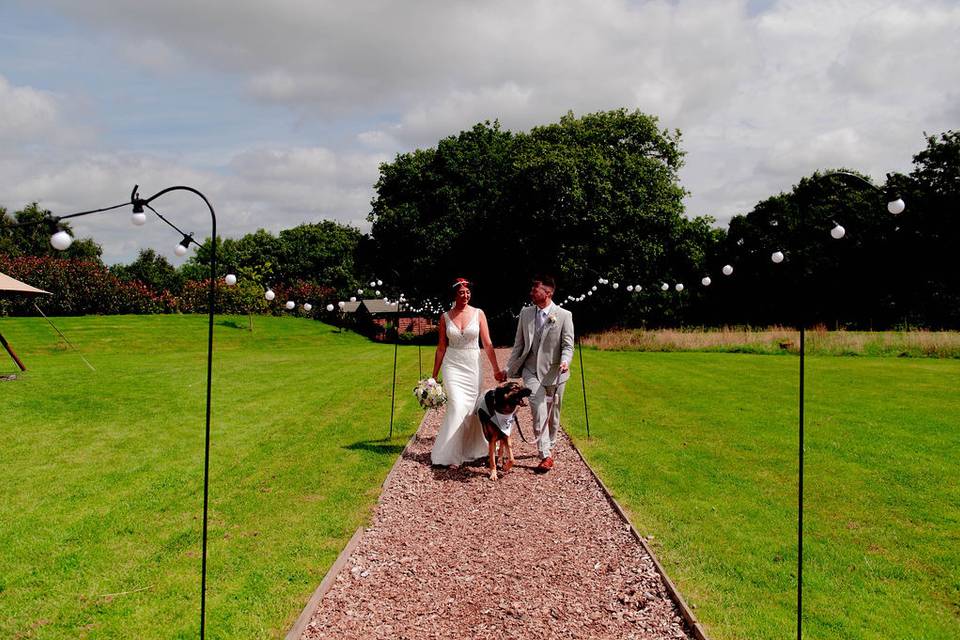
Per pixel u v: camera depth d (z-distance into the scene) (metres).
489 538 5.20
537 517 5.71
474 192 39.91
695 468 7.36
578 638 3.66
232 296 43.03
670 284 40.72
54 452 8.14
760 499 6.24
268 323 39.94
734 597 4.20
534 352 7.38
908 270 40.22
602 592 4.25
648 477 6.98
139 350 27.41
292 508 5.91
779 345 23.70
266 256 78.12
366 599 4.12
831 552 4.97
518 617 3.90
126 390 13.01
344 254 82.06
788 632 3.76
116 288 38.09
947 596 4.28
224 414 10.70
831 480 6.88
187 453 8.07
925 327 37.09
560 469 7.32
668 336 26.38
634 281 35.19
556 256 33.19
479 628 3.76
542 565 4.66
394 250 42.16
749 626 3.82
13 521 5.65
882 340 22.83
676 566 4.66
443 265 38.88
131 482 6.83
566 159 32.12
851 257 40.28
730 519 5.67
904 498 6.27
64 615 3.97
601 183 32.53
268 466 7.41
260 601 4.11
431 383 7.79
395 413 10.80
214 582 4.40
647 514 5.79
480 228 37.28
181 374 15.84
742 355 22.52
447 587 4.30
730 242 49.41
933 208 39.62
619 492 6.42
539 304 7.41
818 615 3.98
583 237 33.59
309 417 10.45
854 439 8.84
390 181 42.88
